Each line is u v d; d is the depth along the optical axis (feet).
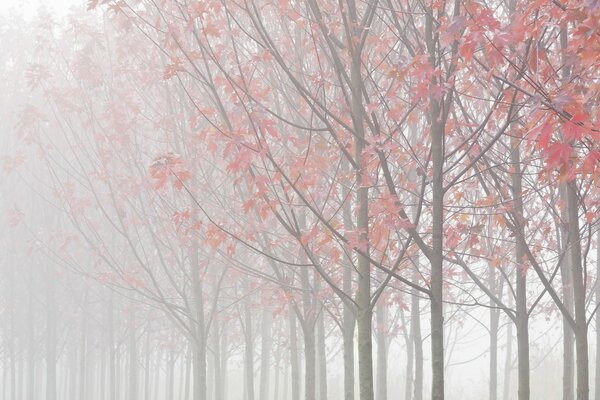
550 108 16.44
